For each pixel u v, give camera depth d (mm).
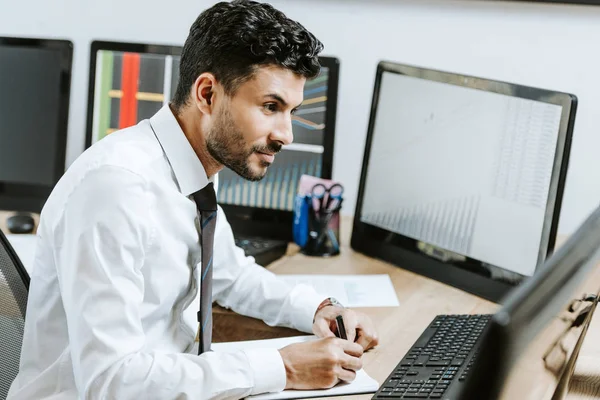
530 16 2354
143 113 2207
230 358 1312
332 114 2115
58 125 2193
